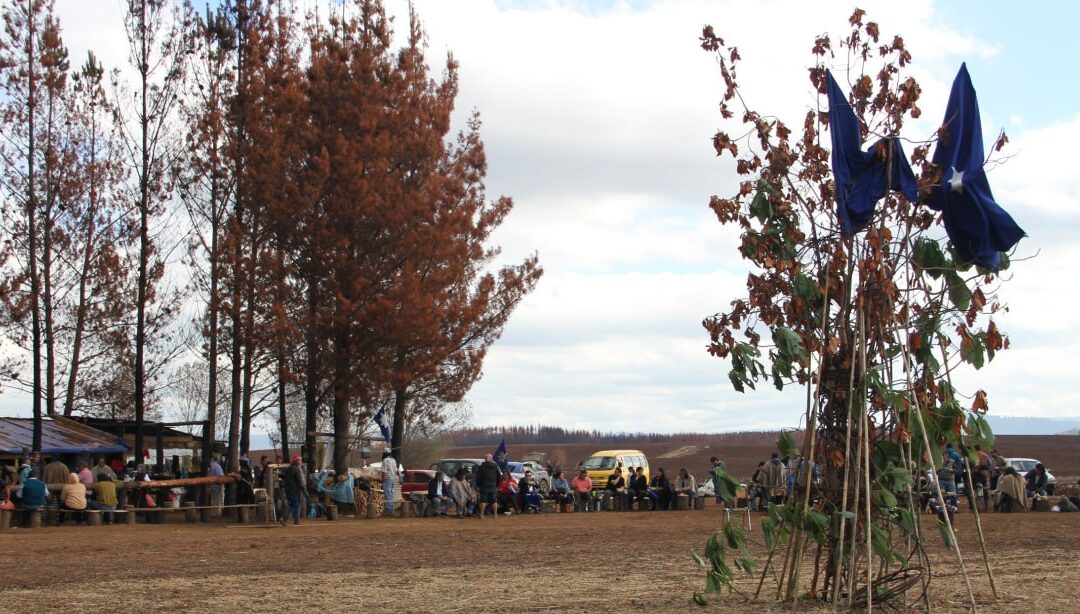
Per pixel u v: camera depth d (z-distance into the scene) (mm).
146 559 16484
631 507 34406
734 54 9797
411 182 35094
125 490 27406
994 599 10273
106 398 39906
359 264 33125
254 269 32594
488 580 13023
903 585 9742
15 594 12016
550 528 23969
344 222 33031
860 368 9398
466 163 37750
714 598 10477
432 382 38719
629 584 12297
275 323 32125
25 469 25969
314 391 34156
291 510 25984
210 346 34000
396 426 40031
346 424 35125
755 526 22969
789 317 9680
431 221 33594
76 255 36781
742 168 9852
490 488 29125
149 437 37688
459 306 35094
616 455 44812
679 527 23703
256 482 32219
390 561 15898
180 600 11422
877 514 9578
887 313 9453
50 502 26453
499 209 38406
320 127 34031
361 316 32219
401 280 32844
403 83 34406
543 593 11602
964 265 9750
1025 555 15641
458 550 17875
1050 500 32281
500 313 39000
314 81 33906
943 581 11938
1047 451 100312
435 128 35219
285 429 36906
